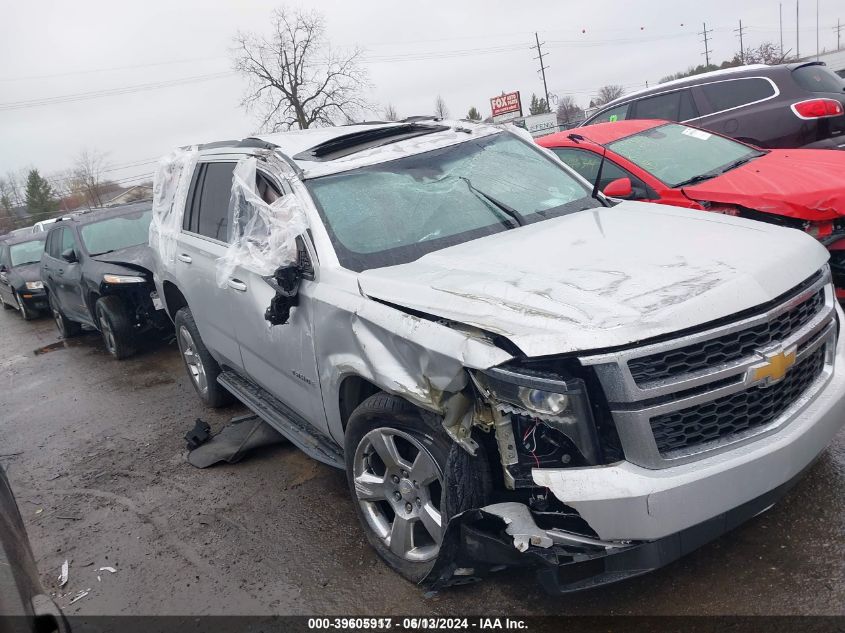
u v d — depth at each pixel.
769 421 2.71
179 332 6.09
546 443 2.62
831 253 4.93
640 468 2.50
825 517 3.18
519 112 56.41
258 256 3.96
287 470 4.78
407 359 2.94
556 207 4.06
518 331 2.58
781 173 5.40
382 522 3.42
